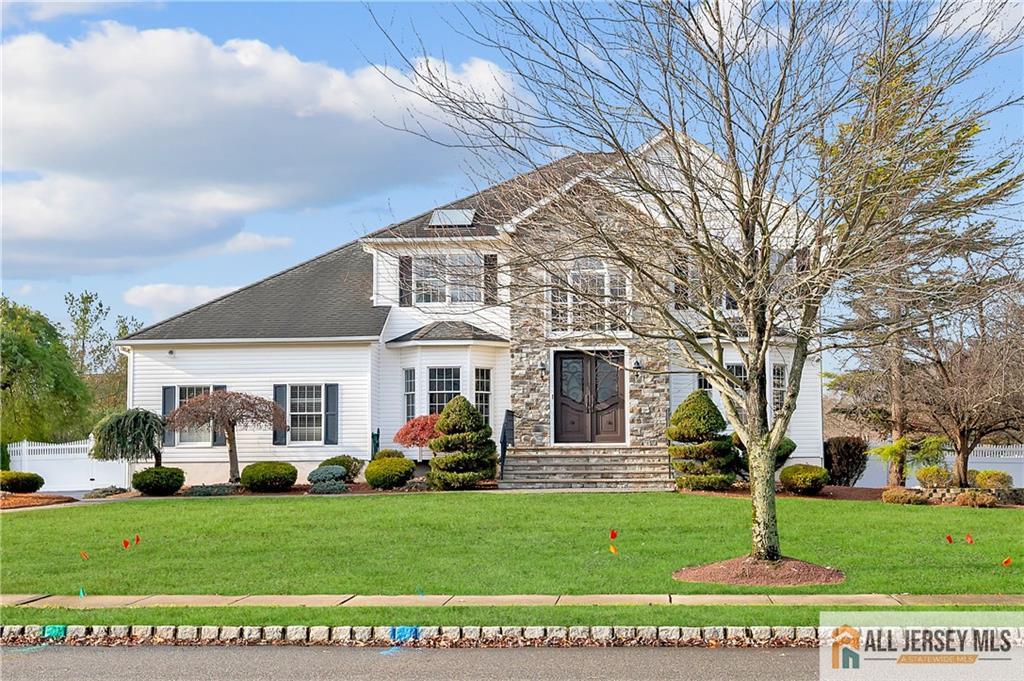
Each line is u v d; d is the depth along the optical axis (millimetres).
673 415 26078
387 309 30297
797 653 10344
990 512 21359
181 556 16797
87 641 11406
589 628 10898
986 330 23047
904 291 12469
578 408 28812
